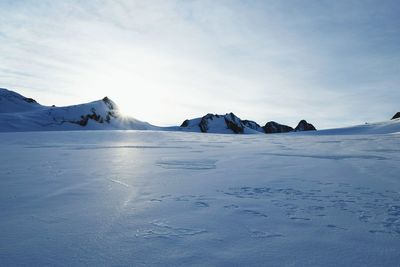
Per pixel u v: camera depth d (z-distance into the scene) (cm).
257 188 570
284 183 618
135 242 312
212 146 1691
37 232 341
